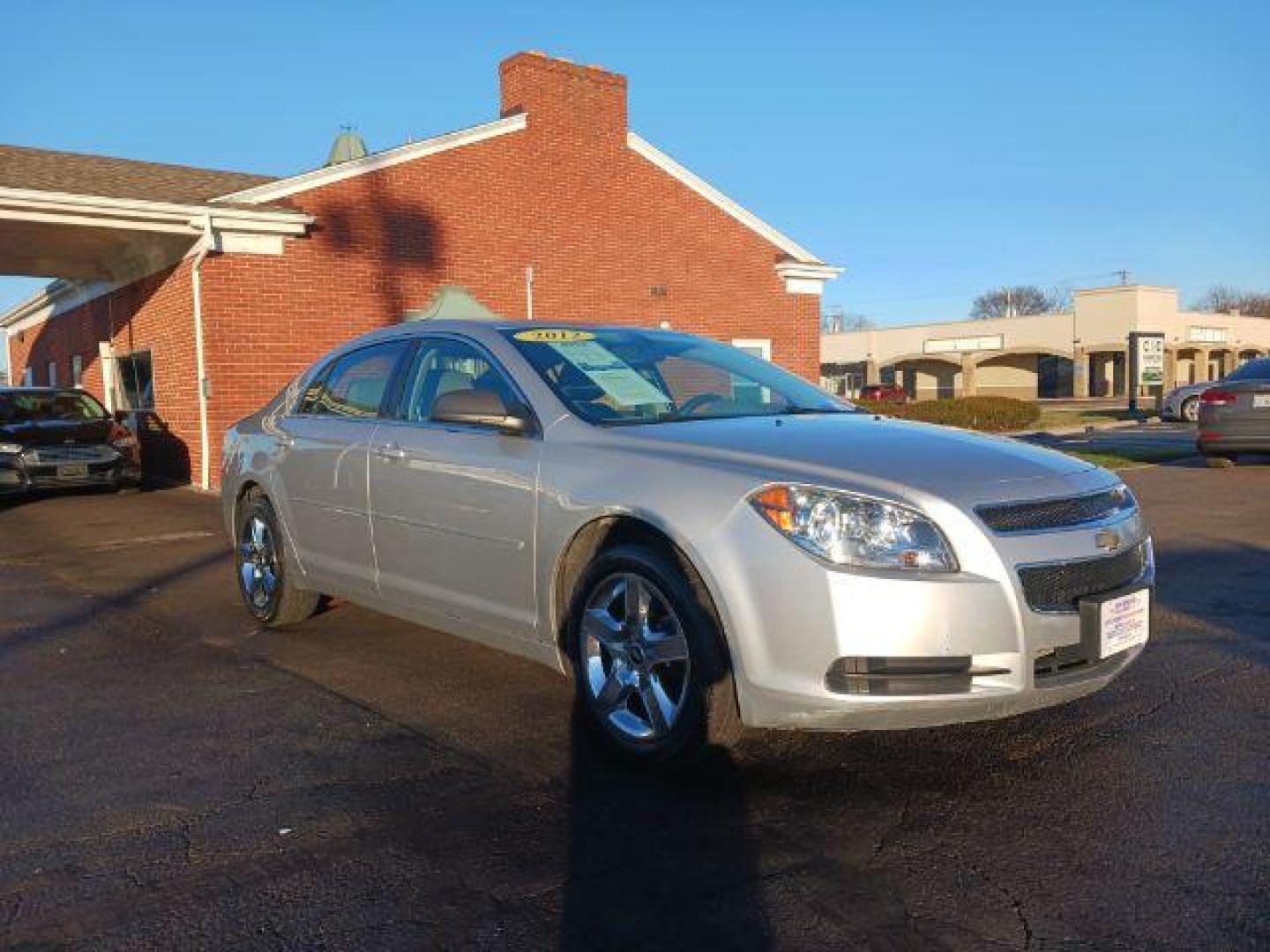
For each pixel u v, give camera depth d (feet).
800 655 11.01
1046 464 12.55
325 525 17.84
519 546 13.87
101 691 16.24
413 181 48.21
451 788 12.24
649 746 12.32
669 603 11.96
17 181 41.83
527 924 9.22
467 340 16.03
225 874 10.19
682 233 58.90
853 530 11.03
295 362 45.06
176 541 31.89
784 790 12.04
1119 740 13.39
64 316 68.64
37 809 11.77
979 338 194.18
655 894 9.71
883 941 8.86
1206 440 44.88
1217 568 24.36
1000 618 10.93
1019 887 9.73
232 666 17.61
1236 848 10.41
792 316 63.87
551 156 53.31
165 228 41.65
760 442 12.72
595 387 14.71
